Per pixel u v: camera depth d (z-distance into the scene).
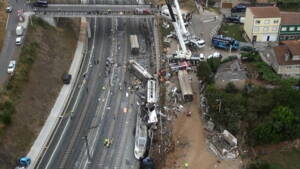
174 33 113.25
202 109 86.31
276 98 82.00
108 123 85.56
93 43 115.81
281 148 78.44
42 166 74.56
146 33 121.25
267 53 96.44
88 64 105.81
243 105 81.81
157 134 81.31
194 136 80.06
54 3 125.56
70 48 109.88
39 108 86.06
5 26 104.56
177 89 92.88
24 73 88.25
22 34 100.75
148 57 108.88
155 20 120.88
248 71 93.44
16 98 82.31
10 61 90.56
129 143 80.19
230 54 103.69
